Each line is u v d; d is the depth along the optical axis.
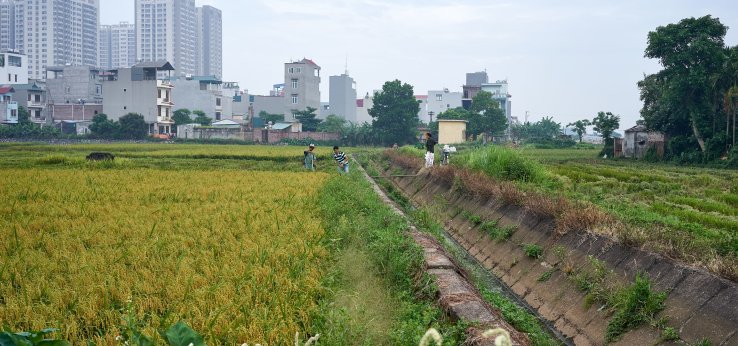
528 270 12.69
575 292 10.62
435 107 126.25
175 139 89.50
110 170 29.16
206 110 110.81
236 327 7.16
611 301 9.42
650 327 8.46
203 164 36.88
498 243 15.02
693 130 48.16
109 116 96.06
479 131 94.50
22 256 10.08
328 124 96.62
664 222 13.24
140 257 10.17
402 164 37.06
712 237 11.78
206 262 9.99
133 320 6.81
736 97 42.59
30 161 35.19
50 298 8.05
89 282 8.73
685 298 8.49
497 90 127.81
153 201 17.78
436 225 16.45
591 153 67.88
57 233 12.30
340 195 18.50
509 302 10.64
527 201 15.54
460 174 22.23
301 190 21.11
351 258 10.23
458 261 12.38
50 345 4.69
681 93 45.78
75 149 55.69
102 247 11.15
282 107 113.88
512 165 22.84
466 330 7.34
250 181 24.42
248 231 12.84
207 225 13.55
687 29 44.72
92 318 7.52
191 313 7.59
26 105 101.88
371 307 8.02
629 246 10.51
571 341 9.68
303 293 8.51
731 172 36.09
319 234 12.23
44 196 18.22
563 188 21.34
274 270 9.51
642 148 54.38
